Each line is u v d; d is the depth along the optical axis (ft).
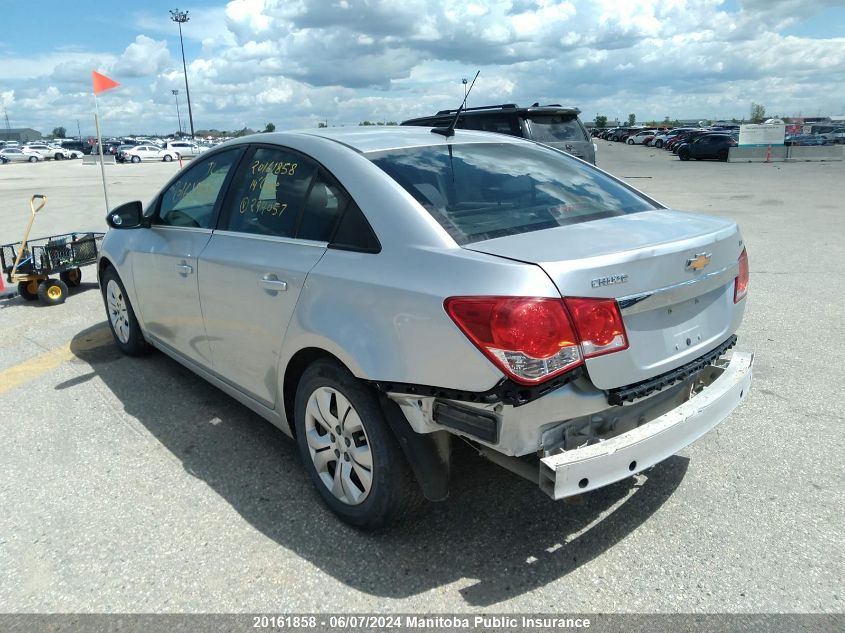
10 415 13.53
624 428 8.35
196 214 12.85
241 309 10.86
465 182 9.76
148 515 9.99
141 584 8.50
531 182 10.37
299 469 11.30
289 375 10.29
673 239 8.53
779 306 20.71
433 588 8.36
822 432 12.23
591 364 7.56
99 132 31.27
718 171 89.30
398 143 10.50
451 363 7.64
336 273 9.00
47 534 9.54
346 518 9.53
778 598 8.07
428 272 8.02
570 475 7.37
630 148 185.26
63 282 23.04
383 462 8.67
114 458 11.73
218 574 8.66
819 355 16.26
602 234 8.62
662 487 10.55
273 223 10.69
